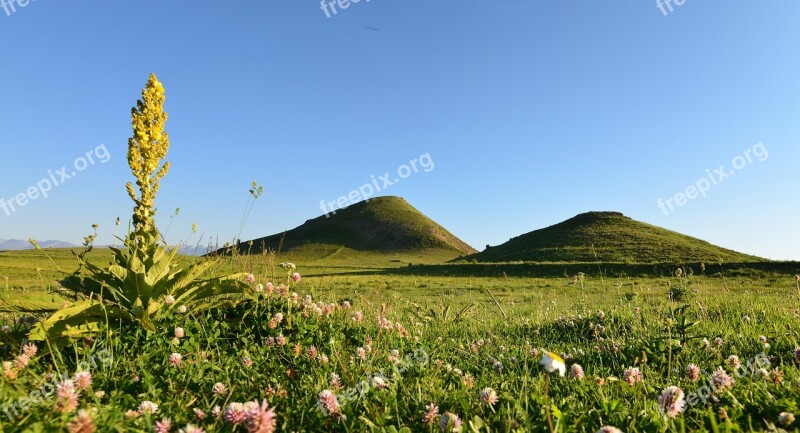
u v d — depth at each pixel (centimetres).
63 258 4003
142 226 600
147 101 623
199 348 459
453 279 4194
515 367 491
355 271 6069
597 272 4288
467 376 392
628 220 10438
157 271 534
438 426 275
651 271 4106
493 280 3959
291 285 684
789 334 552
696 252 7994
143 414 265
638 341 576
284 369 422
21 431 218
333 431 279
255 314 553
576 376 381
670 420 261
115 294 518
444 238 16312
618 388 366
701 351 498
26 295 490
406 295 2342
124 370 389
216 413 278
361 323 645
